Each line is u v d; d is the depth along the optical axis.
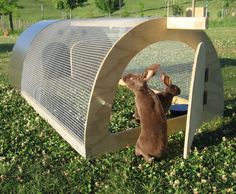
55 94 1.68
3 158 1.40
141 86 1.32
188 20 1.32
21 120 1.79
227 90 2.29
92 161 1.36
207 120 1.68
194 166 1.29
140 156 1.37
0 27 12.49
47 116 1.75
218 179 1.22
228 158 1.34
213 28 8.14
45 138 1.58
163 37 1.42
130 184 1.20
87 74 1.43
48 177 1.26
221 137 1.53
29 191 1.19
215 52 1.62
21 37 2.38
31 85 2.01
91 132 1.36
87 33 1.67
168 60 2.02
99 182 1.23
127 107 1.94
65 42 1.78
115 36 1.46
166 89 1.46
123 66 1.35
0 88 2.42
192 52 1.85
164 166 1.30
